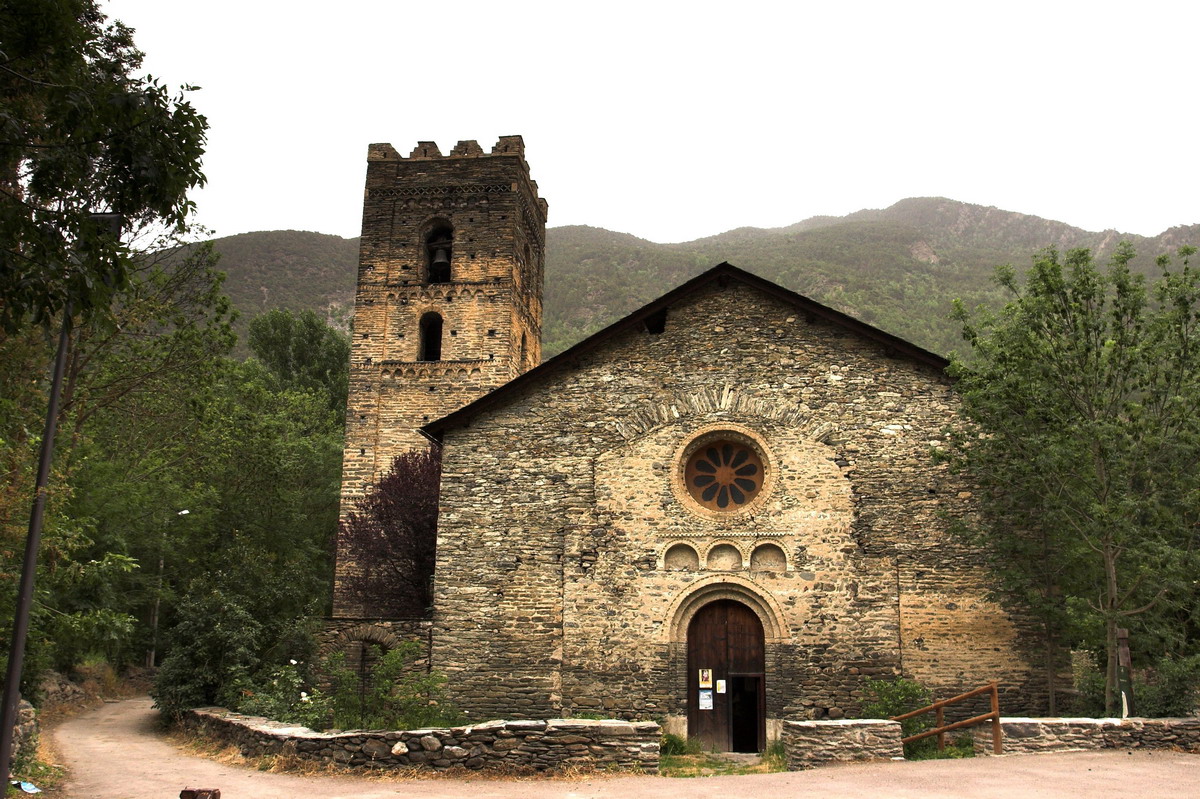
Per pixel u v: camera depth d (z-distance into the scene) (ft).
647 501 70.33
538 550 71.10
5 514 52.31
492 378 117.80
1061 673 64.59
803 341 72.43
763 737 65.26
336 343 198.70
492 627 70.13
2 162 32.09
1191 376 59.93
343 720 64.03
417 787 43.47
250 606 80.48
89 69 34.19
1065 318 62.23
